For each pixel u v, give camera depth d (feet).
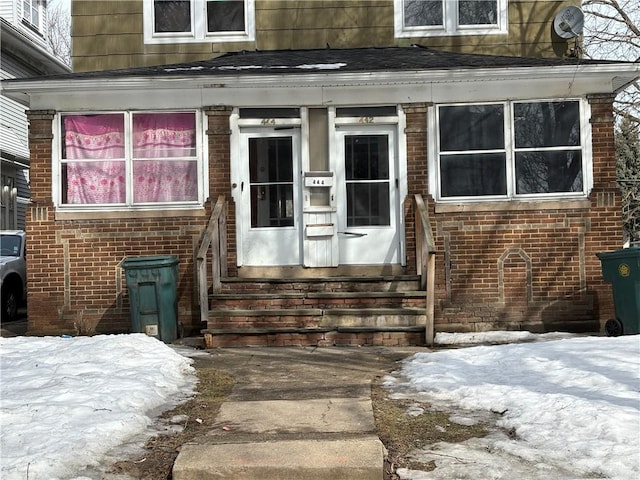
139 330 28.94
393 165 32.76
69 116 32.50
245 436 15.90
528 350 23.13
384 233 32.53
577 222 31.65
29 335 31.73
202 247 28.48
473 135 32.37
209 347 27.86
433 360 23.57
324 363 24.40
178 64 37.01
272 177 32.94
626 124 71.31
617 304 27.99
